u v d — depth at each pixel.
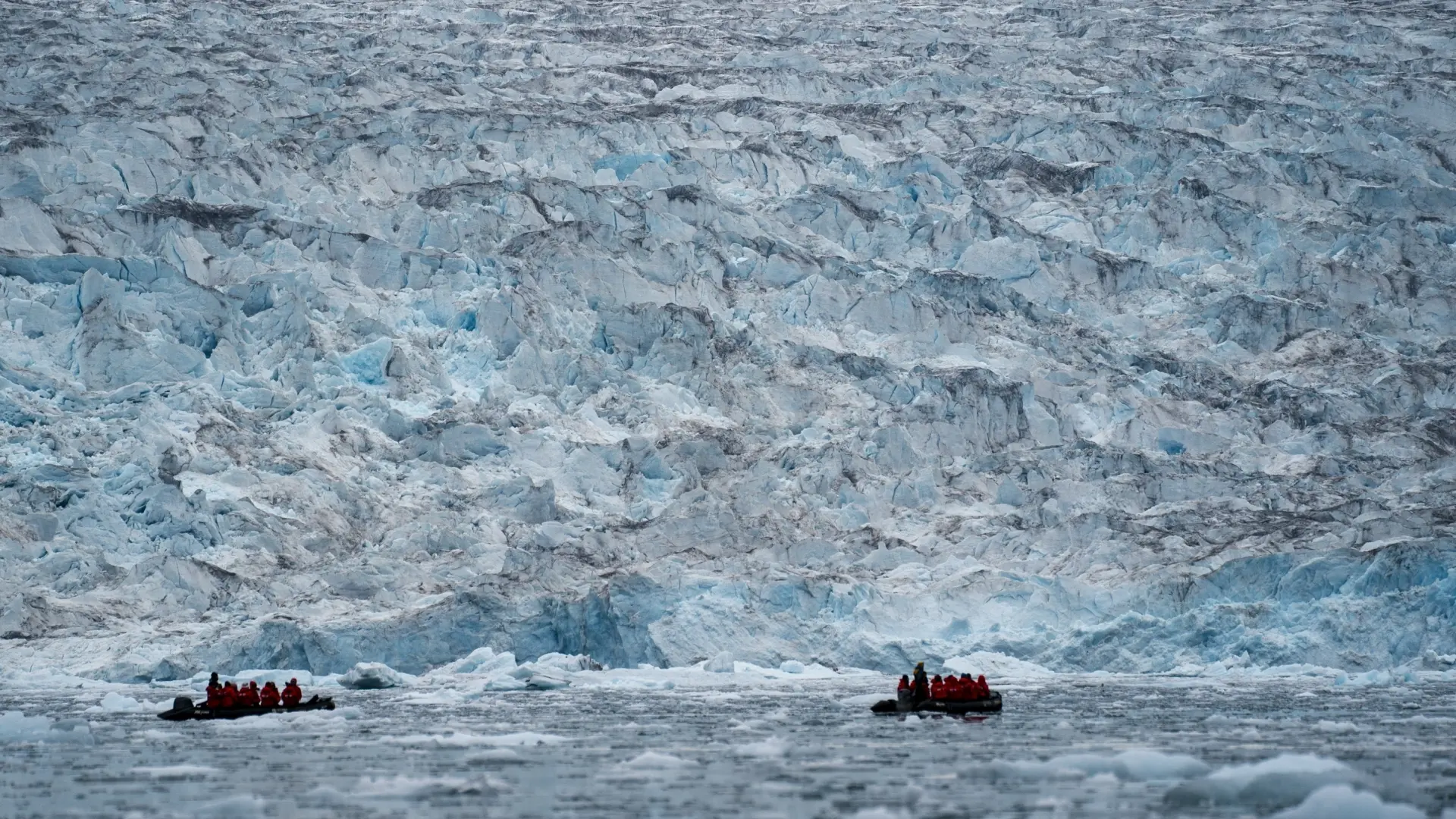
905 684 172.75
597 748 139.62
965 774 121.19
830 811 104.31
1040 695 195.38
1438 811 102.38
